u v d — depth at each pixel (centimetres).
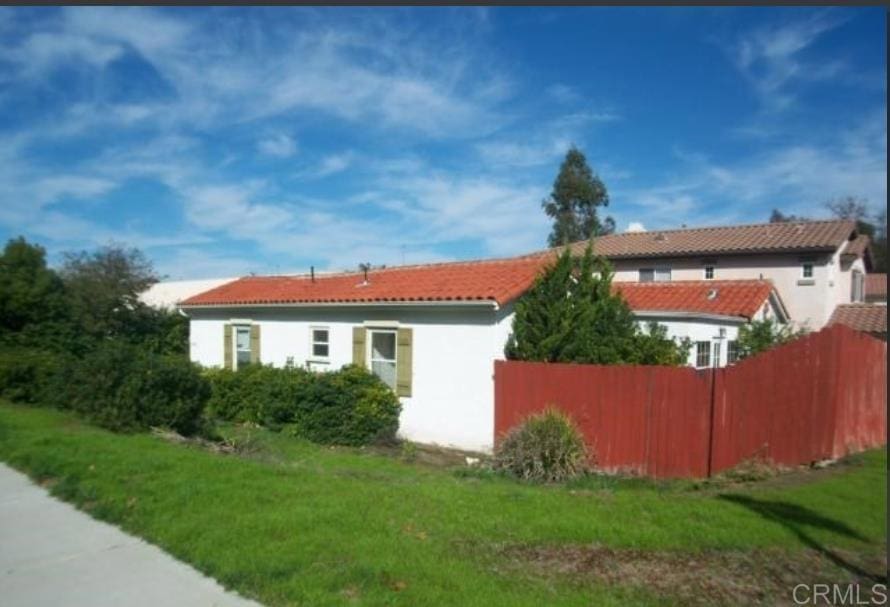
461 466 1132
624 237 3556
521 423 1069
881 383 1405
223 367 1856
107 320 2441
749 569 570
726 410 1054
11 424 1105
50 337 1762
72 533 591
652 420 1087
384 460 1173
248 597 455
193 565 512
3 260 1784
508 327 1378
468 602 447
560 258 1346
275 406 1480
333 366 1691
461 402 1396
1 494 716
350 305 1602
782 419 1122
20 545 561
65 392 1287
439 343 1442
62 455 853
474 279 1511
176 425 1217
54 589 475
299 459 1099
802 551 627
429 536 589
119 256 2617
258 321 1936
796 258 2859
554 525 646
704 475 1041
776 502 814
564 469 995
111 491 698
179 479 746
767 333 1580
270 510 636
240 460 906
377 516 632
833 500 836
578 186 5291
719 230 3294
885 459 1190
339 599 444
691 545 618
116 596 462
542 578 514
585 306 1287
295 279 2103
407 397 1499
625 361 1253
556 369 1175
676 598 496
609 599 478
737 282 1889
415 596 452
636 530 646
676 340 1479
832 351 1222
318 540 550
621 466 1108
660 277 3181
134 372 1184
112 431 1128
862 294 3328
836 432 1222
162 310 2694
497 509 696
